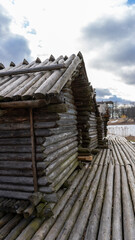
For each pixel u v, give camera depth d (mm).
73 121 5297
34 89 2695
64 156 4254
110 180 4504
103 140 10570
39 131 2967
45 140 2957
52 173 3379
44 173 3014
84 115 6051
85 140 6578
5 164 3156
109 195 3611
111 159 7055
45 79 3201
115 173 5230
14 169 3143
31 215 2812
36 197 2787
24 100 2604
